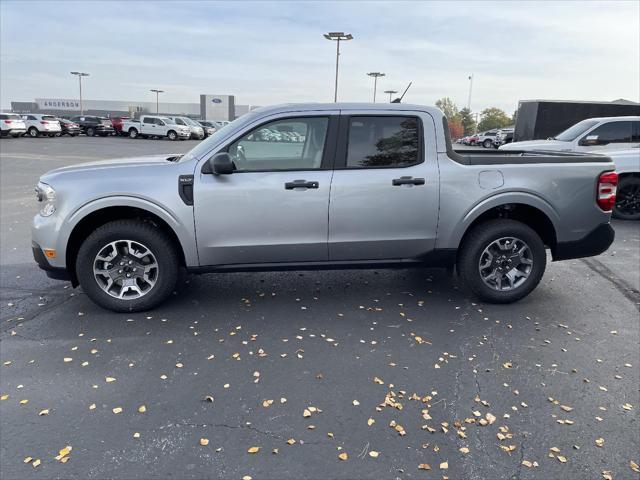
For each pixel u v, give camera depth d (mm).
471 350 3936
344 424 2992
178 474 2574
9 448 2754
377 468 2627
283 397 3268
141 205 4297
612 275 5922
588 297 5141
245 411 3113
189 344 4008
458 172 4531
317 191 4395
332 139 4430
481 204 4570
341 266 4652
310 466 2639
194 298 4988
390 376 3537
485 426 2977
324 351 3908
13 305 4809
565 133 11414
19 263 6270
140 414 3074
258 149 4426
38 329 4262
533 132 17656
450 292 5215
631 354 3893
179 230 4367
